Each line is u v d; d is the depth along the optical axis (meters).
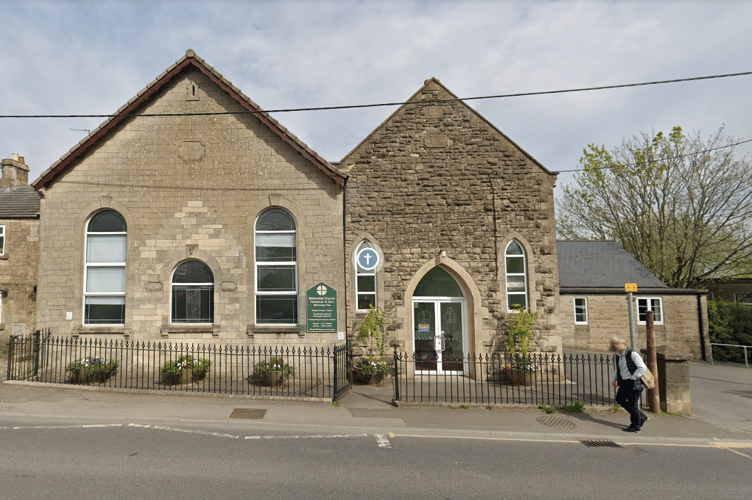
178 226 12.67
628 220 28.50
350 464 6.34
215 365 11.13
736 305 22.11
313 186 12.79
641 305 21.19
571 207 32.16
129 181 12.78
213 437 7.38
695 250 25.39
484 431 8.20
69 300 12.45
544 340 13.08
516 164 13.59
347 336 12.87
